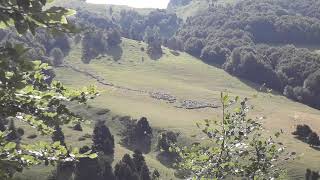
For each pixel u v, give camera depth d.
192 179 13.78
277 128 96.50
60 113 7.08
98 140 74.00
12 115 6.69
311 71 149.38
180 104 115.19
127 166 63.69
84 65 151.50
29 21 5.65
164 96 122.00
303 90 139.38
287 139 85.62
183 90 131.25
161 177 67.81
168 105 113.75
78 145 73.06
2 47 5.77
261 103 121.62
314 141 83.00
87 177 58.66
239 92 142.75
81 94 7.40
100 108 102.81
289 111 117.00
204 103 117.31
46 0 5.62
